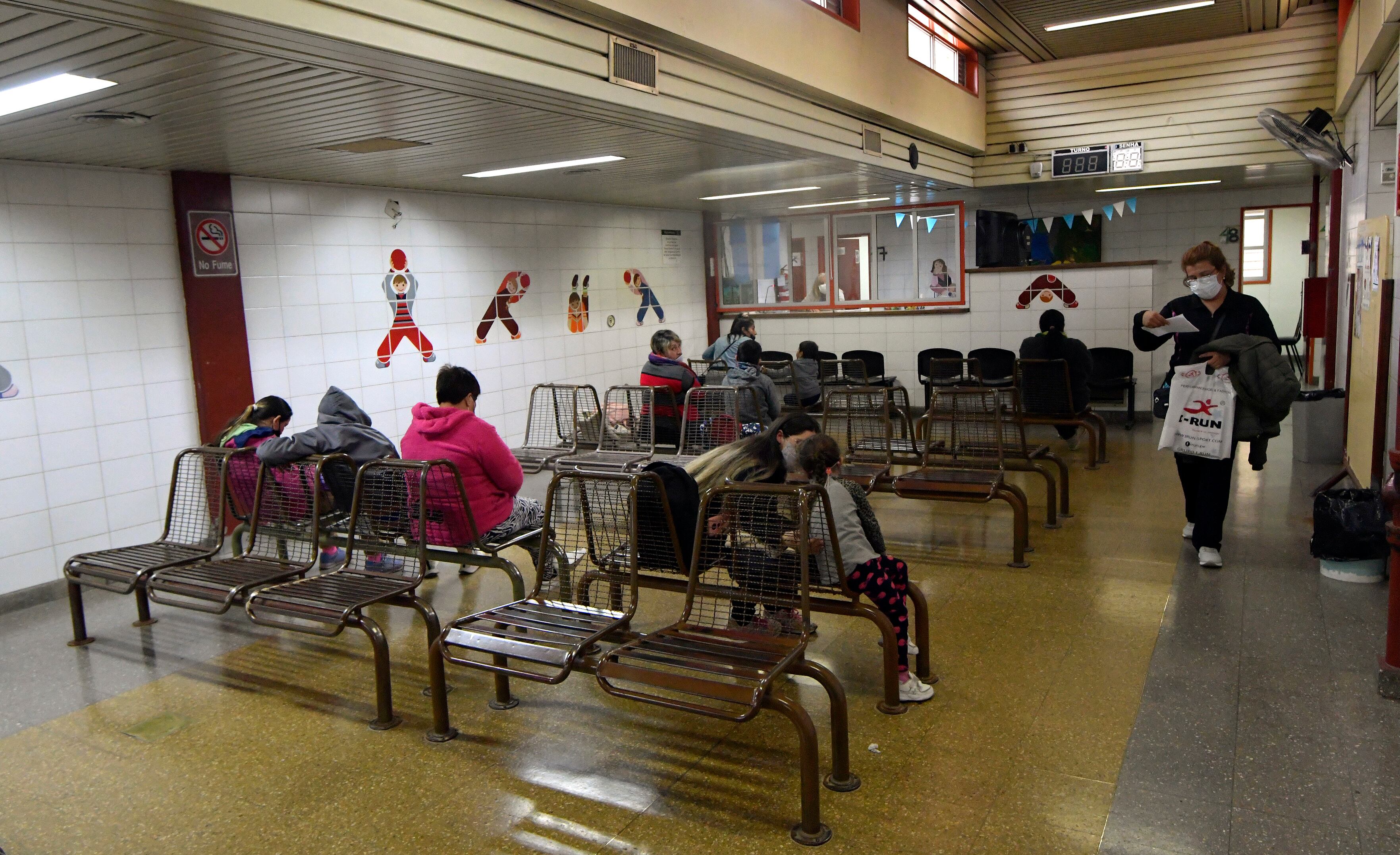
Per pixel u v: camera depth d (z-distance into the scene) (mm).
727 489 3131
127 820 2867
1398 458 3314
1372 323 5785
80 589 4355
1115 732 3162
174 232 5664
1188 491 5301
